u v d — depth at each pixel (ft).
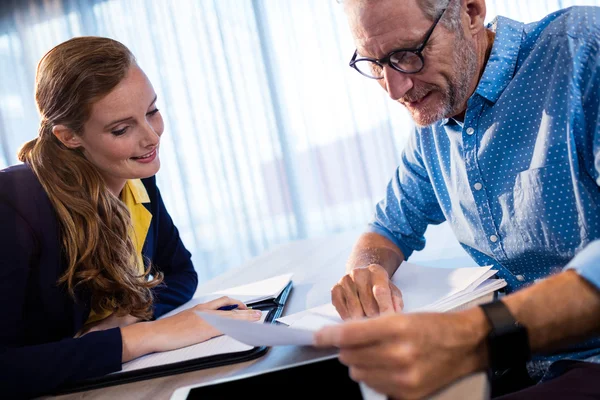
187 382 2.45
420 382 1.76
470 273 3.15
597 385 2.02
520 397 2.06
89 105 3.36
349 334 1.82
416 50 2.96
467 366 1.85
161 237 4.68
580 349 2.81
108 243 3.48
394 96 3.13
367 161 12.28
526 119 3.01
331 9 12.09
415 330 1.79
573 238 2.91
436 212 4.02
